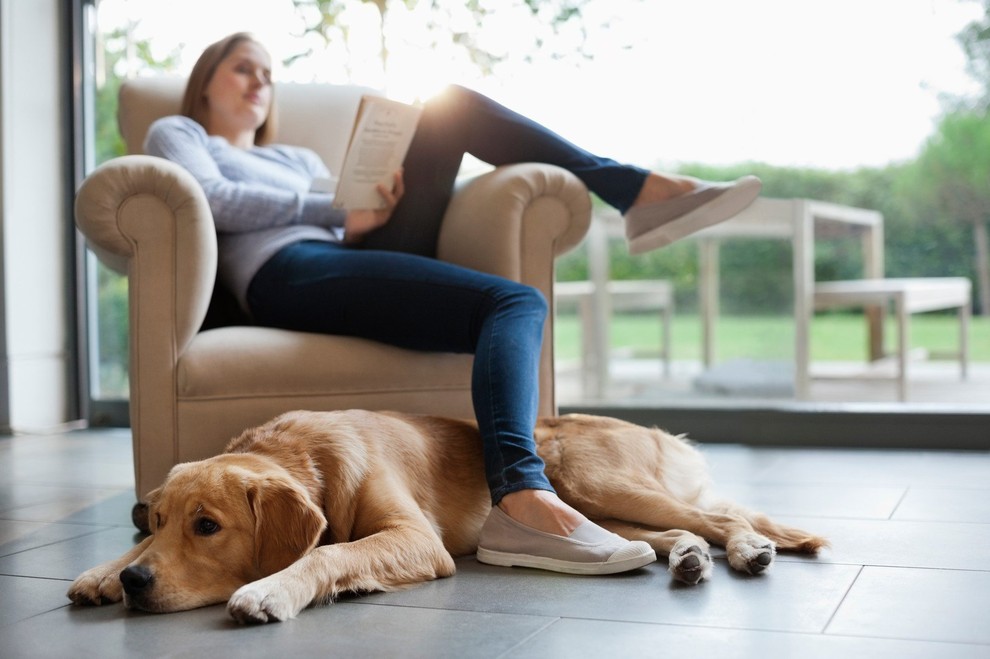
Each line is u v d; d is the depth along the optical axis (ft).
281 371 6.76
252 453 5.30
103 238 6.72
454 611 4.63
